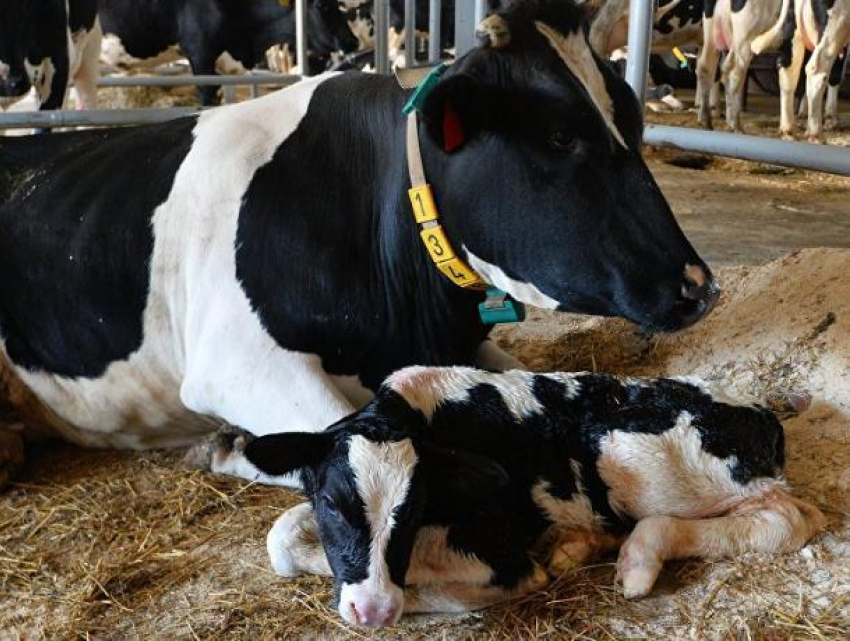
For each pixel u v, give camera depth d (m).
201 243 2.93
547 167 2.45
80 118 4.60
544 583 2.35
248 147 3.00
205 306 2.90
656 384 2.59
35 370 3.26
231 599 2.43
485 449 2.46
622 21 10.04
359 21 14.06
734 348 3.32
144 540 2.72
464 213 2.61
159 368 3.09
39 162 3.34
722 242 6.12
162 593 2.49
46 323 3.18
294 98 3.11
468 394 2.51
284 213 2.88
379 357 2.94
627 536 2.52
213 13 11.13
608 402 2.54
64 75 6.56
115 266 3.04
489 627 2.25
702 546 2.36
